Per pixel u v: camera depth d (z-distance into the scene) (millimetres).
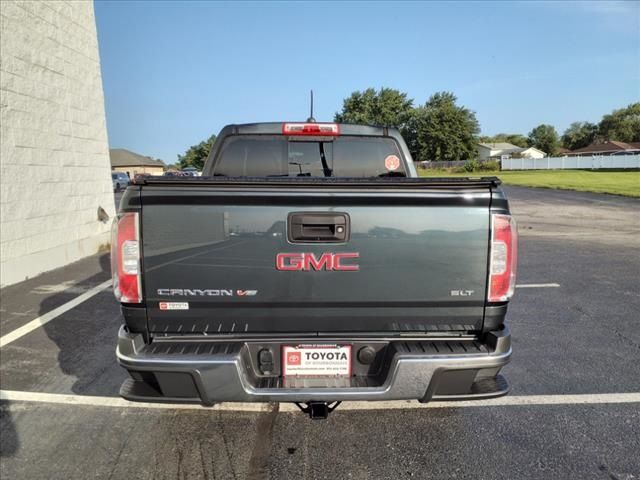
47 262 7012
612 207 16359
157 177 2098
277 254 2146
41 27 6992
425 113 76188
